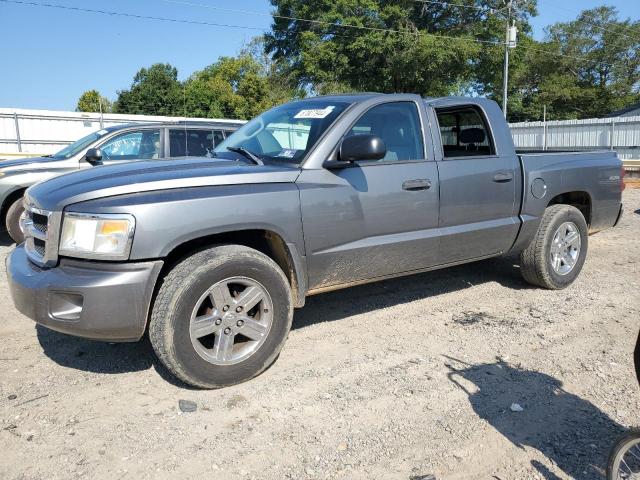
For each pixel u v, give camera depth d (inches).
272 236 146.3
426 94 1525.6
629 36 2269.9
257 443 114.5
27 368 148.3
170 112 2524.6
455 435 117.9
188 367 129.3
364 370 147.5
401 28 1360.7
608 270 250.2
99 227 123.6
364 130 163.6
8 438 115.6
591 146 1143.6
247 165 150.5
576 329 177.0
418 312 192.7
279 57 1606.8
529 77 2362.2
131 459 109.0
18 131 1048.8
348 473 105.6
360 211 157.2
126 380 141.3
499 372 146.8
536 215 204.8
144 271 125.6
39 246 139.9
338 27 1424.7
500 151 195.3
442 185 175.3
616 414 126.6
